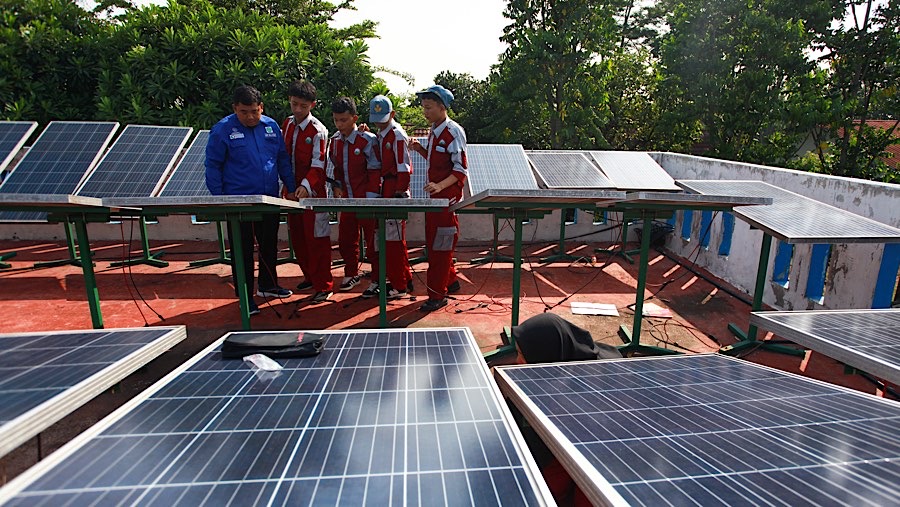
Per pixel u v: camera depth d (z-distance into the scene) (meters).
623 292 5.89
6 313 4.85
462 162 4.57
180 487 0.98
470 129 25.19
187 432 1.21
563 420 1.38
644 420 1.39
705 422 1.38
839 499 0.97
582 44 19.56
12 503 0.90
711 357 2.27
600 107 21.06
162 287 5.78
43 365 1.48
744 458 1.15
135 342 1.71
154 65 10.30
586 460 1.12
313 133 4.96
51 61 10.38
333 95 11.91
